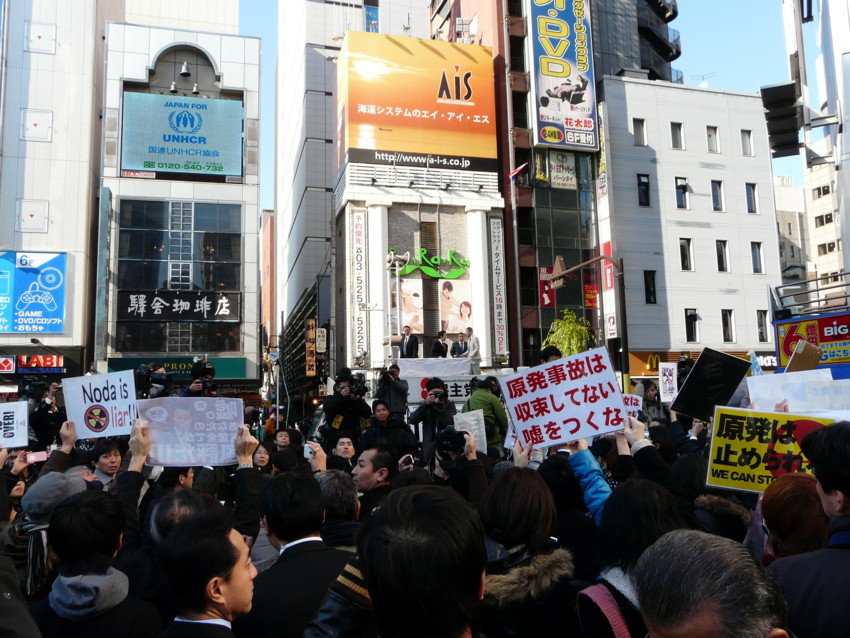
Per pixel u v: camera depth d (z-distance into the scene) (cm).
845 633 236
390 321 3142
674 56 5153
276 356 3578
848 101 1496
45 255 3438
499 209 3512
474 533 190
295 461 639
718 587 150
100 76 3928
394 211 3347
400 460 693
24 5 3625
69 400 561
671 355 3603
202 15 4656
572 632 305
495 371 2875
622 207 3675
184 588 264
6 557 221
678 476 494
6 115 3512
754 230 3916
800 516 325
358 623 263
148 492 601
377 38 3425
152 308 3469
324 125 5366
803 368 687
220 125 3703
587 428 531
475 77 3534
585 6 3728
